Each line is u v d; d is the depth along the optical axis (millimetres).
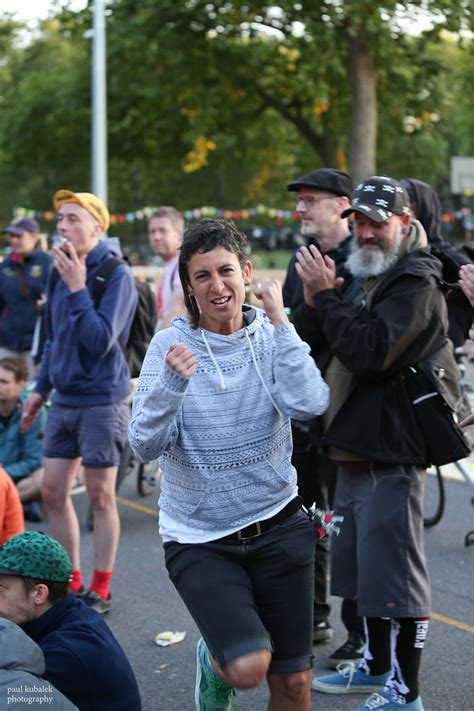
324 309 6418
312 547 5164
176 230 11242
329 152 45094
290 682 5062
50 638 5430
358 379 6441
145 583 9242
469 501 11734
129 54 40219
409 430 6328
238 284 4992
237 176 62062
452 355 6527
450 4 35156
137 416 4914
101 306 8258
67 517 8484
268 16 38875
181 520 5086
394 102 43188
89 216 8438
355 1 34062
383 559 6234
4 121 49469
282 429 5125
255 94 43688
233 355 5035
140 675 7250
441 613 8320
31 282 15125
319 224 7492
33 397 8719
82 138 46469
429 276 6328
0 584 5512
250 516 5059
